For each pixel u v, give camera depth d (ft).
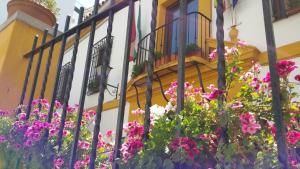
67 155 8.16
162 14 25.03
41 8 12.78
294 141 4.56
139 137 5.32
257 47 17.10
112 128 24.75
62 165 7.75
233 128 4.30
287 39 15.93
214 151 4.34
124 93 5.60
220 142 4.03
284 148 3.56
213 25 20.43
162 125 4.73
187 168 4.23
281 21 16.51
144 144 4.74
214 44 18.90
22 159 7.82
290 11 16.22
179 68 5.00
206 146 4.39
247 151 3.97
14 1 12.69
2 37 12.44
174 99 7.95
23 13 12.16
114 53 28.32
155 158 4.40
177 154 4.23
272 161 3.64
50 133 8.46
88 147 9.44
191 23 22.09
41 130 7.61
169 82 20.13
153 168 4.34
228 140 4.16
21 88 11.35
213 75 17.75
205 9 21.40
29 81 11.61
